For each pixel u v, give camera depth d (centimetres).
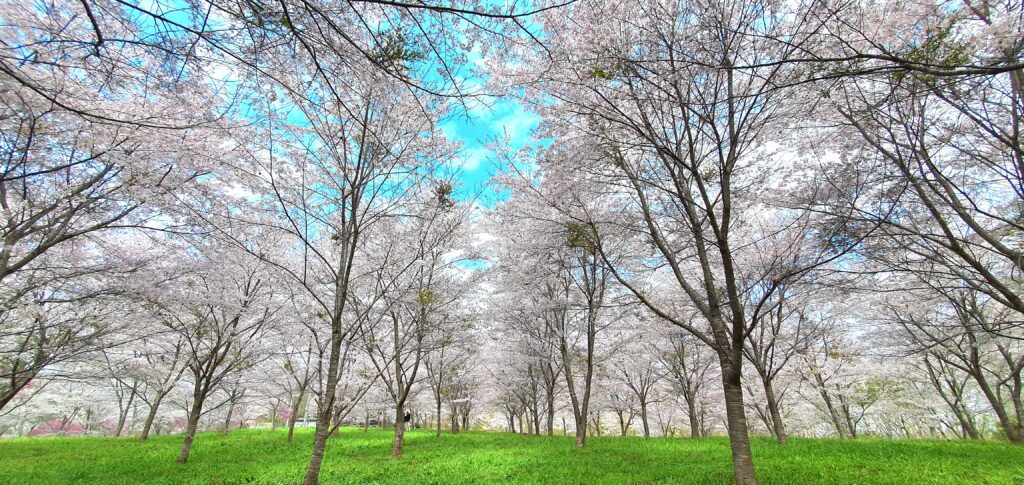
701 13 620
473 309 1673
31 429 2691
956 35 558
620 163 828
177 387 2081
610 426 4278
